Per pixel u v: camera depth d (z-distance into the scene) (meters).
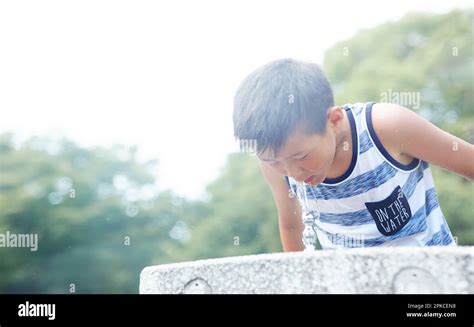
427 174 1.98
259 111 1.70
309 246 1.96
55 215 11.29
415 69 9.80
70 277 11.16
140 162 12.02
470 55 9.82
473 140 9.34
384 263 1.09
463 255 1.06
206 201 11.56
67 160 11.88
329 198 1.95
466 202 8.59
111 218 11.45
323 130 1.76
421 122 1.86
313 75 1.78
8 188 11.48
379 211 1.92
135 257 11.38
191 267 1.24
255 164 10.83
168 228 11.63
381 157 1.88
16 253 11.16
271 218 10.35
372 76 9.91
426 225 1.94
